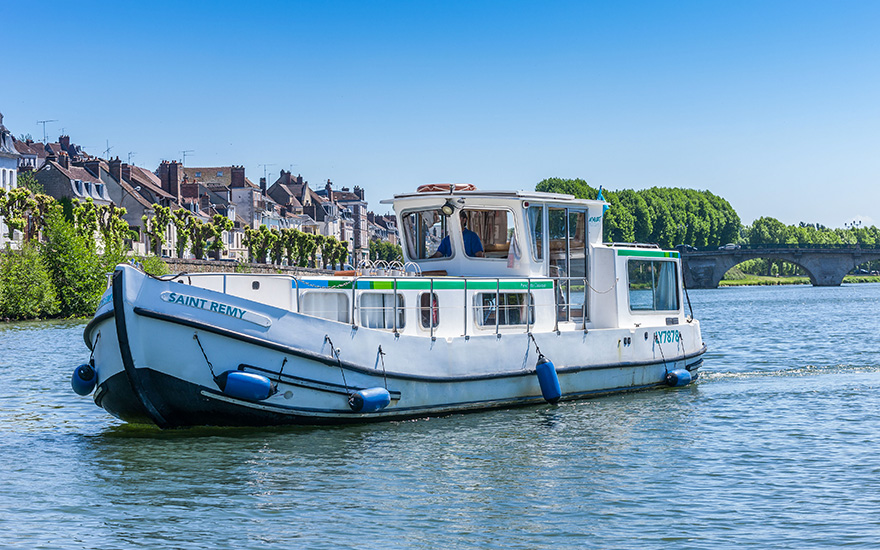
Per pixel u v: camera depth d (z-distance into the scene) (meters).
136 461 15.00
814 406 20.69
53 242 70.94
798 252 155.62
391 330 17.22
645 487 13.88
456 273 19.36
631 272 21.38
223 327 15.35
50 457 15.67
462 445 16.11
